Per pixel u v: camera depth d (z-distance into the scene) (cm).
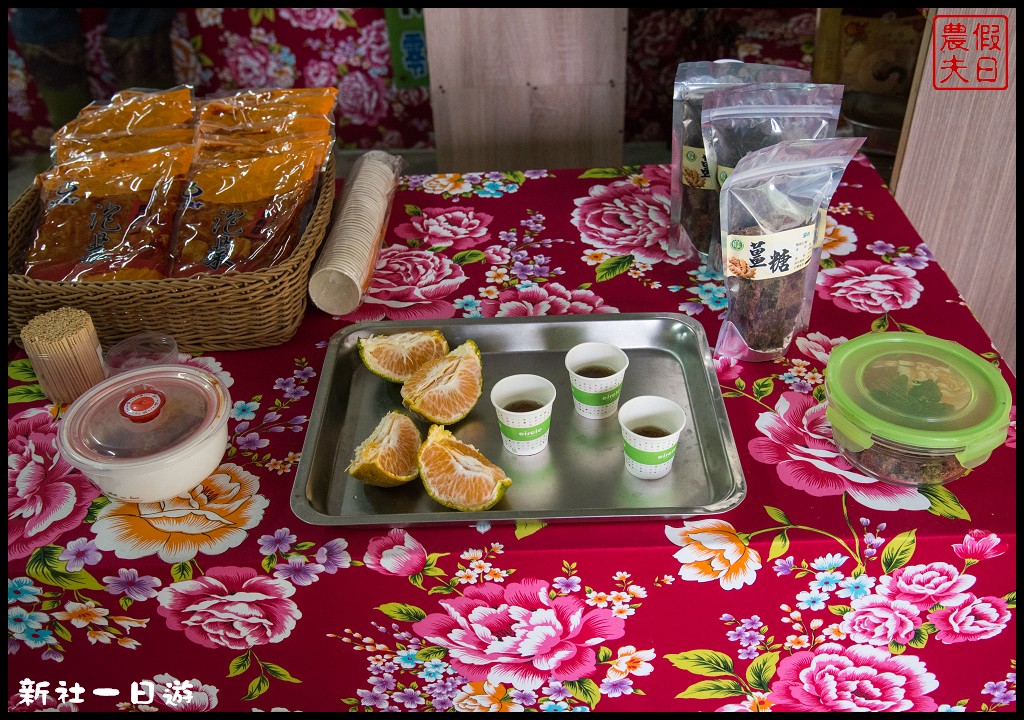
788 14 283
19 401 122
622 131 263
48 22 297
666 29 313
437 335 124
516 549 94
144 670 106
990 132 184
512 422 105
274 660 105
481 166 271
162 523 100
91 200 137
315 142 145
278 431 114
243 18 316
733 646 102
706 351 120
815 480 101
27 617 99
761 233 111
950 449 94
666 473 105
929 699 106
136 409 102
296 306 128
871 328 127
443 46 246
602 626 100
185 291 120
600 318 126
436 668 105
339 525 96
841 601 97
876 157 279
